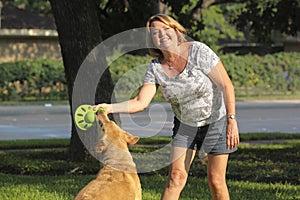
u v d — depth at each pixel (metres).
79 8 13.39
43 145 17.73
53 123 25.89
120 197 6.26
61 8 13.51
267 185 11.09
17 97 35.75
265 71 40.94
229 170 13.06
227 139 7.19
